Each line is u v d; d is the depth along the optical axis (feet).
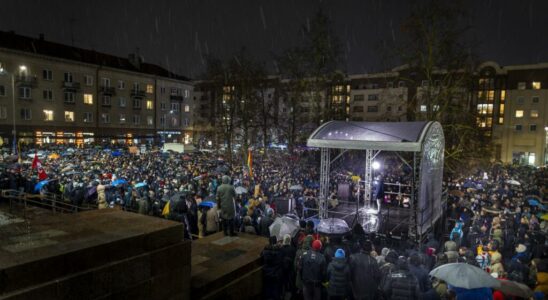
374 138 42.86
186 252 20.39
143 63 236.84
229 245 29.27
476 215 43.52
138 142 213.87
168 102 233.35
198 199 44.42
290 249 25.91
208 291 21.90
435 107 74.23
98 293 16.08
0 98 157.07
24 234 17.94
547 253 30.45
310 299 22.31
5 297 13.20
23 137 151.74
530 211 50.21
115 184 50.80
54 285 14.52
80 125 187.42
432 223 47.57
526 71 213.46
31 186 48.55
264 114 116.47
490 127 220.43
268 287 25.08
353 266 21.71
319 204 49.80
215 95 140.15
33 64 168.35
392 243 39.19
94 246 16.26
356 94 253.44
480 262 31.78
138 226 19.72
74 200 44.47
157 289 18.76
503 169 123.13
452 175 82.64
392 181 66.69
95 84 193.36
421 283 20.95
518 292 20.39
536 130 211.82
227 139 121.90
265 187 60.64
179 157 121.70
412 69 76.54
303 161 96.68
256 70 120.57
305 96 104.83
